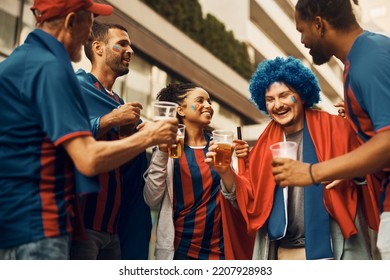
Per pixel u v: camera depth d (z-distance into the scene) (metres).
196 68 12.67
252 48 15.05
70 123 1.50
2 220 1.48
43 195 1.51
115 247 2.39
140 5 9.67
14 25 5.21
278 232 2.09
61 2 1.70
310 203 2.07
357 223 2.06
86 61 5.41
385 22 6.76
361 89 1.65
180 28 12.00
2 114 1.55
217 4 14.03
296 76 2.27
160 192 2.38
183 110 2.62
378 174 1.81
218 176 2.46
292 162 1.66
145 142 1.61
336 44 1.86
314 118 2.27
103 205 2.29
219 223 2.42
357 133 1.85
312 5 1.85
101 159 1.50
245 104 15.39
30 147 1.53
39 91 1.52
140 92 9.57
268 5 14.92
